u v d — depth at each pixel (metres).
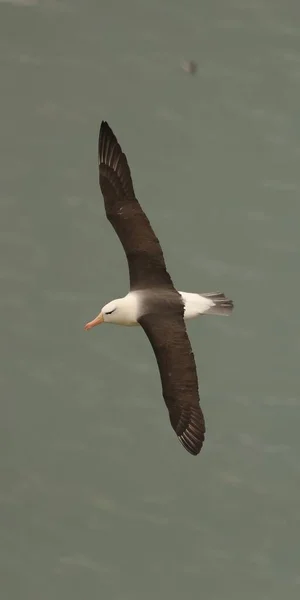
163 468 28.56
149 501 28.00
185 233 33.56
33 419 29.45
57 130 36.50
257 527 27.62
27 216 33.97
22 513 27.83
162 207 34.22
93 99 37.34
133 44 38.91
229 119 36.72
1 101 37.34
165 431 29.25
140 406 29.73
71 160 35.66
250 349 30.88
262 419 29.42
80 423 29.34
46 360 30.61
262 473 28.45
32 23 39.66
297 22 39.62
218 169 35.31
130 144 35.84
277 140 36.19
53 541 27.39
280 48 38.72
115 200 16.03
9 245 33.12
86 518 27.75
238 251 33.22
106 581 26.75
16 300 31.84
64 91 37.66
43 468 28.55
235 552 27.22
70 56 38.69
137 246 15.83
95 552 27.22
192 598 26.47
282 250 33.28
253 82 37.69
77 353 30.80
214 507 27.91
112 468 28.55
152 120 36.59
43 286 32.22
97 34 39.34
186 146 35.88
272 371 30.42
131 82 37.81
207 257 33.03
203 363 30.50
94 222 33.94
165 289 15.73
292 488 28.19
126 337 31.19
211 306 15.81
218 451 28.78
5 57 38.69
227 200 34.50
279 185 35.00
